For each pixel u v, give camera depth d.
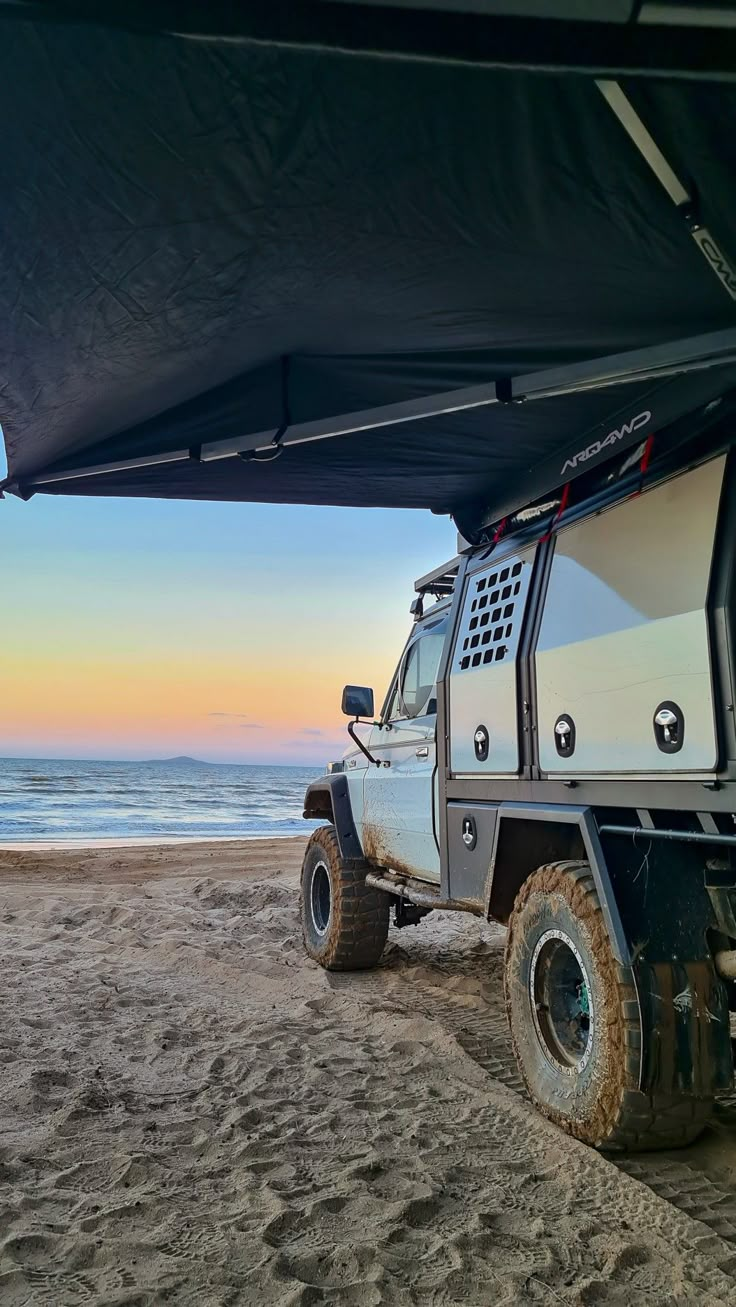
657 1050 2.90
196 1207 2.69
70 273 2.77
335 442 4.03
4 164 2.32
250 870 12.23
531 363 3.32
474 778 4.35
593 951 3.13
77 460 4.16
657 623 2.98
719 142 2.05
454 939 7.45
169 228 2.56
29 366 3.29
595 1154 3.05
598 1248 2.48
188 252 2.68
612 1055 3.00
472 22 1.51
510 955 3.73
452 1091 3.77
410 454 4.17
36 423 3.75
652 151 2.08
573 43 1.53
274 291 2.90
